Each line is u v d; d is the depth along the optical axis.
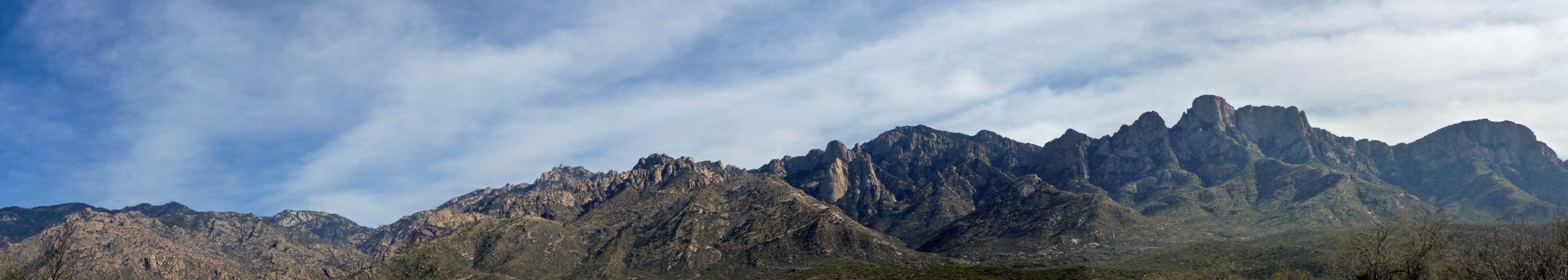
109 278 165.12
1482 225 101.06
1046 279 199.62
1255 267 182.62
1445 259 94.00
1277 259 182.62
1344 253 108.06
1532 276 78.94
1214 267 173.62
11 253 98.31
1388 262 99.25
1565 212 87.94
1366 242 102.44
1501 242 87.94
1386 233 100.88
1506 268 81.56
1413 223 99.81
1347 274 107.69
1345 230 110.69
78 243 107.94
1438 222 97.69
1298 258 175.12
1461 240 95.31
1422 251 96.19
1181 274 172.62
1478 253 88.62
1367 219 114.94
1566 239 80.75
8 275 95.69
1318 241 190.25
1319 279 147.88
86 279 106.56
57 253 102.06
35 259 100.31
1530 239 82.56
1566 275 76.44
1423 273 96.88
